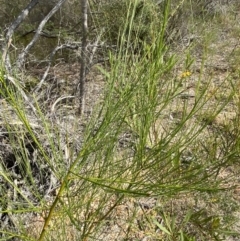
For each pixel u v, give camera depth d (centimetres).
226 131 232
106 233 238
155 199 276
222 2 514
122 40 134
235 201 276
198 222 233
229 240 261
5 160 251
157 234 254
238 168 283
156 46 133
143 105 138
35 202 250
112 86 132
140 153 141
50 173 263
